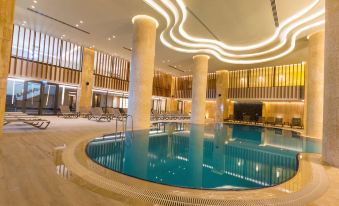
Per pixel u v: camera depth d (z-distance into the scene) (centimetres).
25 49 1207
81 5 845
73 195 252
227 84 2009
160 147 660
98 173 336
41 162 368
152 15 912
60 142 549
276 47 1230
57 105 1405
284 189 309
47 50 1310
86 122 1118
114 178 320
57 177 305
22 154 410
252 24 986
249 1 786
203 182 361
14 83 1216
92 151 506
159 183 315
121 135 796
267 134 1134
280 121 1798
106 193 264
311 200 271
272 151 671
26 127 780
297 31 957
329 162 457
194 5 833
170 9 852
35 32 1230
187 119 1970
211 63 1705
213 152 638
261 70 1878
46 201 232
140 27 928
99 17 948
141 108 933
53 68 1341
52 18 986
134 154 548
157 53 1473
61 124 955
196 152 628
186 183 353
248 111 2147
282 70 1745
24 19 1010
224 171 438
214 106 2377
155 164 469
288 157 586
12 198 235
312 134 920
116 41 1270
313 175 377
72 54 1436
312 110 920
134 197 259
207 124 1556
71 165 364
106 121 1231
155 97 2331
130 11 880
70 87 1490
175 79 2552
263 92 1852
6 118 744
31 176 302
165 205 245
